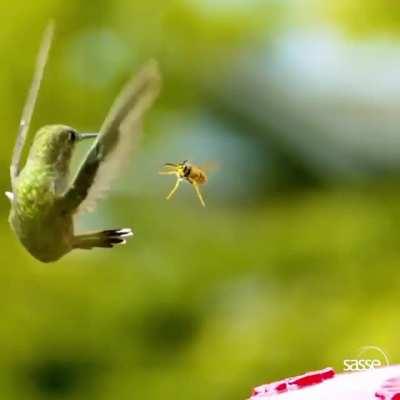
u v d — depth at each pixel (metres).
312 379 1.39
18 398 2.03
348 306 2.00
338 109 2.44
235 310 2.03
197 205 2.14
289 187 2.31
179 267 2.06
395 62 2.38
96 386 2.03
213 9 2.21
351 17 2.24
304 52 2.39
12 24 2.08
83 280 2.04
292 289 2.04
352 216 2.12
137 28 2.16
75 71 2.10
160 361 2.03
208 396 1.97
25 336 2.03
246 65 2.34
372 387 1.36
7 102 2.06
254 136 2.39
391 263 2.04
